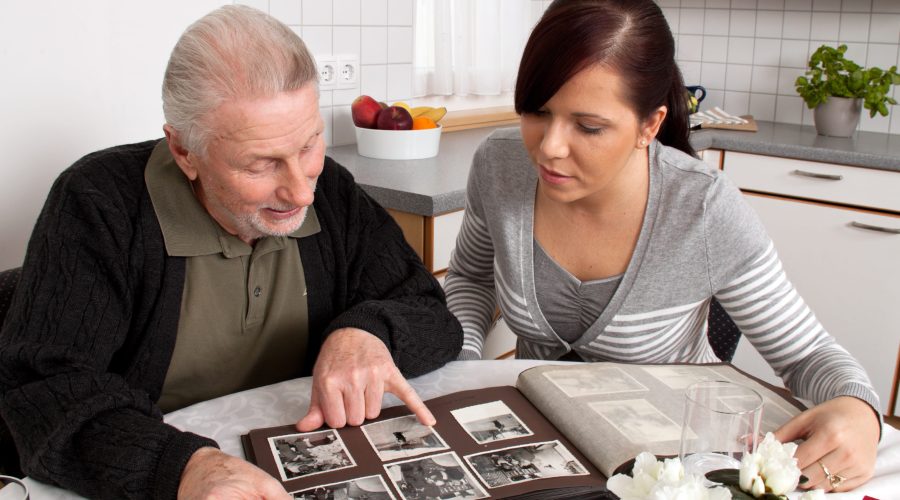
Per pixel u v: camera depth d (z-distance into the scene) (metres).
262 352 1.16
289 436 0.90
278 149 0.91
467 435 0.90
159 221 1.05
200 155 0.94
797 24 2.94
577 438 0.88
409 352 1.08
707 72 3.18
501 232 1.29
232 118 0.90
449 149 2.39
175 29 1.76
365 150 2.21
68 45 1.60
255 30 0.91
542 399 0.96
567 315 1.30
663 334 1.25
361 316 1.07
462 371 1.12
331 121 2.31
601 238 1.23
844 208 2.43
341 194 1.24
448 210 1.82
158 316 1.06
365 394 0.96
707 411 0.71
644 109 1.00
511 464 0.84
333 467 0.83
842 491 0.85
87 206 1.01
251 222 1.00
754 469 0.62
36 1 1.54
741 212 1.18
